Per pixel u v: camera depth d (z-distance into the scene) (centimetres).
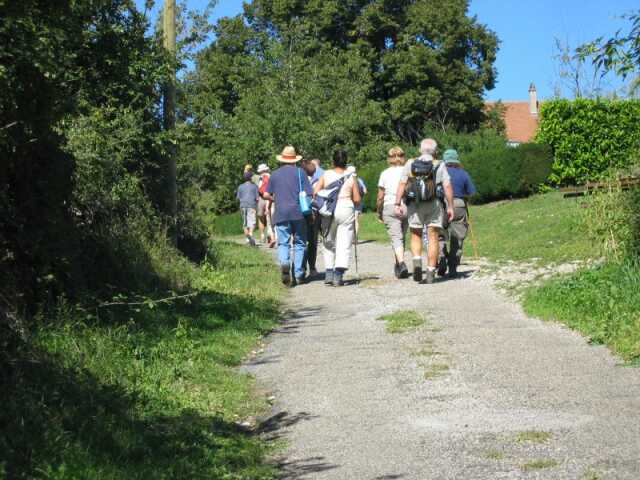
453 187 1298
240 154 3178
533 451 511
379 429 582
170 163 1327
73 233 791
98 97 1175
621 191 1154
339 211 1317
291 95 3403
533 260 1382
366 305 1117
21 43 622
